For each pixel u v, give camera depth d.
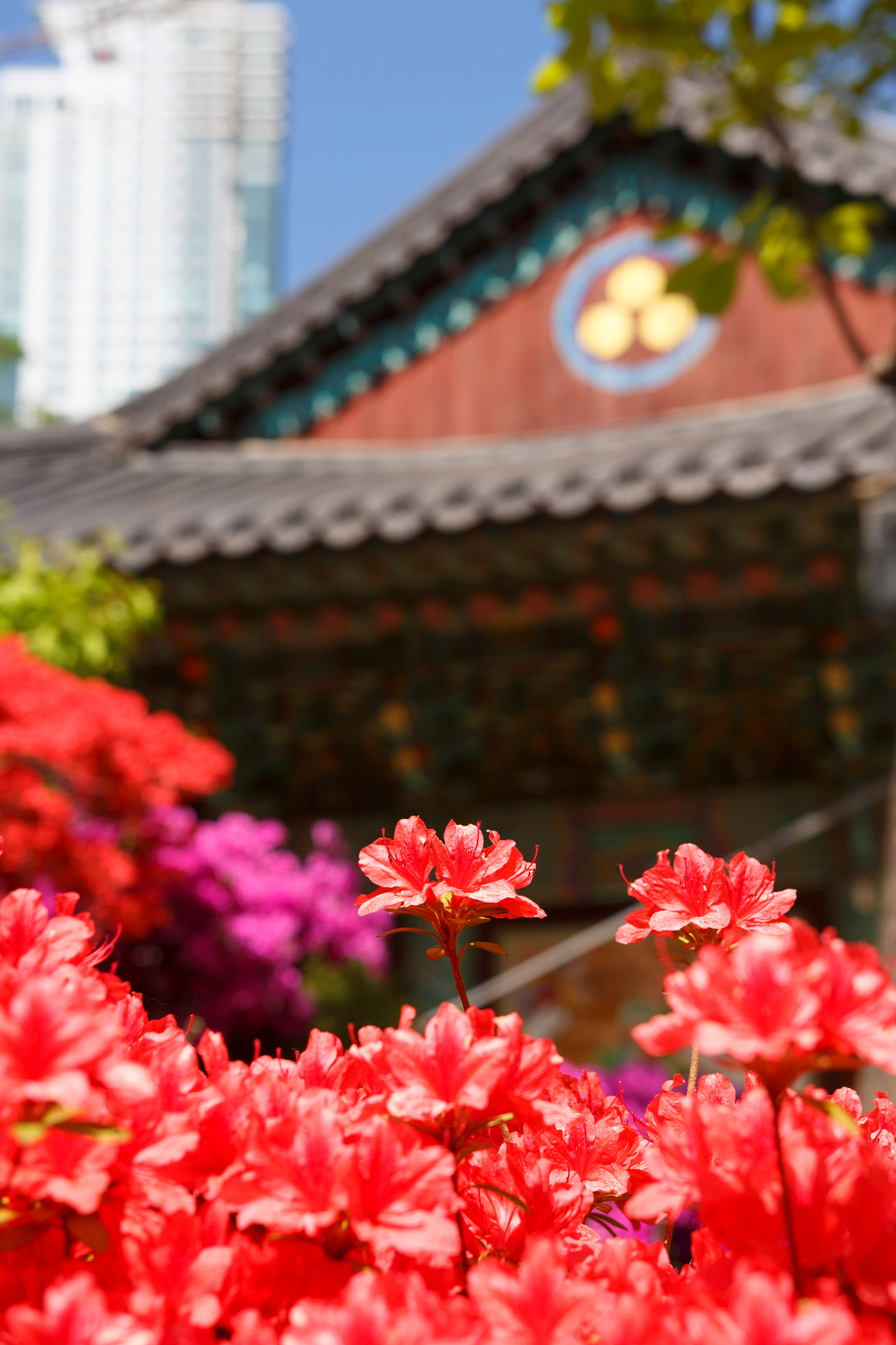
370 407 9.40
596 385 8.86
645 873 0.94
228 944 5.50
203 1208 0.80
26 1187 0.65
